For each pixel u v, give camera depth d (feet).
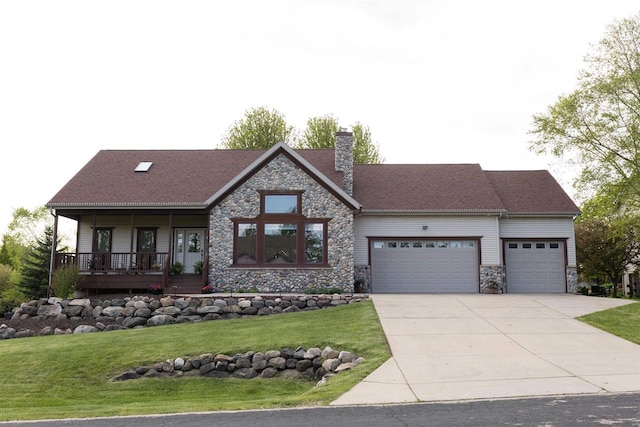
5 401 33.86
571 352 36.37
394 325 46.01
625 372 30.81
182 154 85.56
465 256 76.59
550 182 86.28
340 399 26.53
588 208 103.24
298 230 70.23
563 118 84.38
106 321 59.88
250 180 71.10
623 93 82.28
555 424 21.18
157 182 76.28
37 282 101.14
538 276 78.54
